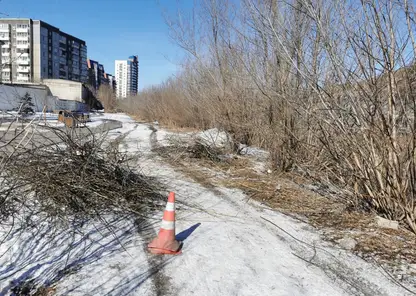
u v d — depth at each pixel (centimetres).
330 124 421
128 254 312
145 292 250
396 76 356
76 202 414
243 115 916
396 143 364
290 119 640
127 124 2530
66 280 263
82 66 8488
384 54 350
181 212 441
